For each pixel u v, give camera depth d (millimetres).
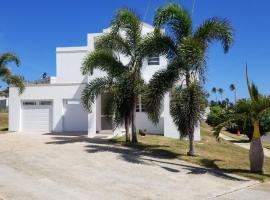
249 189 12578
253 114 15023
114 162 14938
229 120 14992
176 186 12258
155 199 10656
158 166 14852
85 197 10359
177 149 19078
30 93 27328
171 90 16859
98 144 19281
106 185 11727
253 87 15078
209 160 16922
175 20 16844
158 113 17141
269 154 23594
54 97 27078
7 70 27344
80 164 14258
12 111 27453
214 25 16672
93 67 19656
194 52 15398
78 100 27125
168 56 17219
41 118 27234
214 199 11078
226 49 17016
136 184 12102
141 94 19266
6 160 14383
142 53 18359
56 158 15094
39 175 12328
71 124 27219
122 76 19453
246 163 17312
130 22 19438
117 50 19969
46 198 9945
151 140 21766
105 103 20812
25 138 22203
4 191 10250
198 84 16375
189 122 16438
